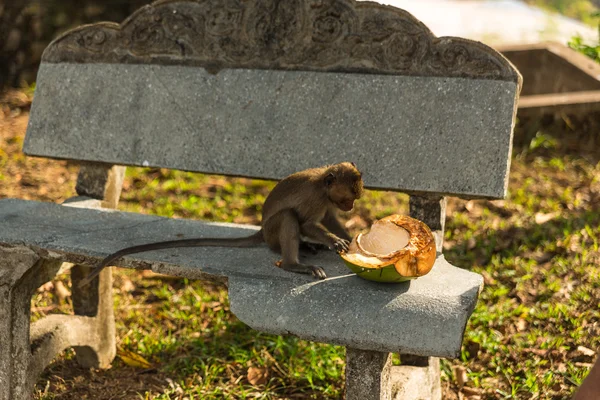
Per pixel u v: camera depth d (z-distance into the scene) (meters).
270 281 3.72
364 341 3.43
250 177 4.62
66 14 10.59
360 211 7.12
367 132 4.40
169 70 4.82
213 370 5.05
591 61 9.09
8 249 4.16
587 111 8.05
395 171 4.31
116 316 5.77
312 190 4.10
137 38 4.86
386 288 3.58
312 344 5.24
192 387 4.91
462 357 5.15
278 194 4.18
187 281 6.19
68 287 6.16
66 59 5.00
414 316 3.40
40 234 4.24
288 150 4.54
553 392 4.67
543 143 8.17
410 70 4.36
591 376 2.99
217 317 5.68
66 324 4.73
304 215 4.12
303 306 3.57
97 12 10.67
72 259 4.09
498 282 5.87
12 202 4.81
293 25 4.58
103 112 4.89
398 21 4.37
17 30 10.39
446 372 5.03
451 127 4.23
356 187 4.05
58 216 4.61
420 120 4.30
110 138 4.86
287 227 4.03
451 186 4.18
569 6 18.50
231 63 4.72
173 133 4.75
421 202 4.39
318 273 3.76
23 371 4.30
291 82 4.59
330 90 4.51
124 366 5.21
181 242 4.12
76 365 5.23
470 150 4.18
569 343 5.12
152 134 4.79
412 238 3.58
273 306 3.61
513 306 5.61
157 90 4.82
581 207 6.89
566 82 9.05
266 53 4.65
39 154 4.97
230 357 5.24
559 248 6.18
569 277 5.82
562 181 7.48
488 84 4.20
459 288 3.59
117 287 6.12
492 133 4.15
